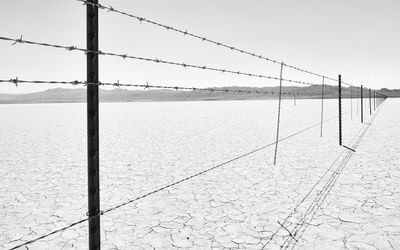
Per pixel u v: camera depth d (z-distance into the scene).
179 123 18.72
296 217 3.99
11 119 24.72
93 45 1.72
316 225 3.73
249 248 3.27
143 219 4.08
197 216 4.15
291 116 23.22
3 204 4.74
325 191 4.96
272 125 16.33
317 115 23.66
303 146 9.16
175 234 3.65
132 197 4.96
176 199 4.81
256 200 4.68
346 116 21.36
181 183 5.65
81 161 7.80
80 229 3.83
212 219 4.04
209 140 11.12
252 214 4.16
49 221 4.10
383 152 7.86
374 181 5.39
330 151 8.23
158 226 3.87
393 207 4.20
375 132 11.84
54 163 7.58
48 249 3.35
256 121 19.25
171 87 2.76
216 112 31.50
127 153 8.75
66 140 11.79
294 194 4.88
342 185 5.23
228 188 5.30
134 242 3.47
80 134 13.86
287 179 5.72
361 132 12.01
